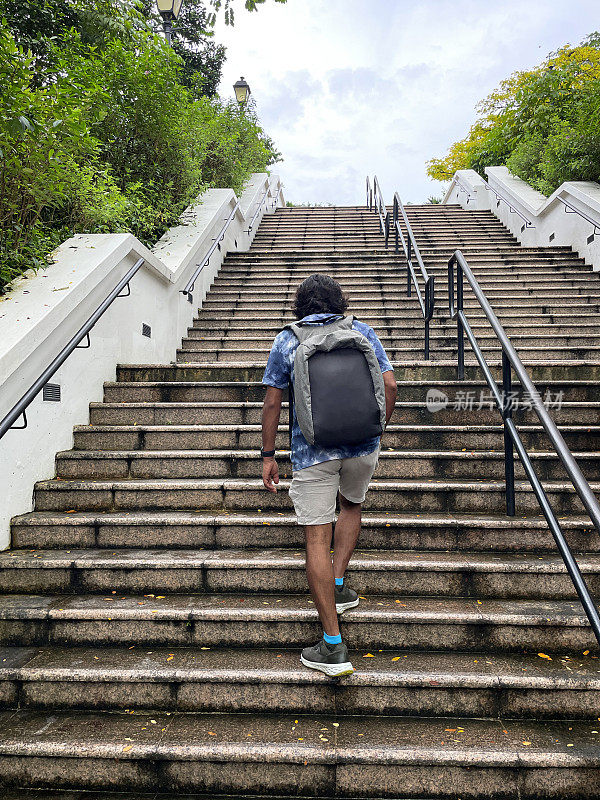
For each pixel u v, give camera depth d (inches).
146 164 280.4
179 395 178.5
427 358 200.2
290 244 400.2
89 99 183.9
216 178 401.1
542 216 370.0
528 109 451.2
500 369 180.5
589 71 538.9
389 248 375.6
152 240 277.9
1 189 154.8
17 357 126.2
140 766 82.5
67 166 170.2
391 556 115.9
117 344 190.1
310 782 81.1
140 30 280.7
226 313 287.9
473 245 383.9
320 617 92.4
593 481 136.7
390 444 151.9
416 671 91.8
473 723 88.1
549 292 287.3
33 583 114.0
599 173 344.2
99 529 123.6
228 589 112.4
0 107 137.3
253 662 95.7
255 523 122.3
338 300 99.5
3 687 93.5
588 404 159.9
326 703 91.0
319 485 92.6
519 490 128.3
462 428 150.2
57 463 145.8
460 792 79.8
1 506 122.0
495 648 99.3
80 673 92.7
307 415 88.0
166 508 134.3
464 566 109.4
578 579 86.0
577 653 98.5
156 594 112.7
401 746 81.8
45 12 265.6
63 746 82.7
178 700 92.0
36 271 162.4
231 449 155.6
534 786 79.1
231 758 81.3
